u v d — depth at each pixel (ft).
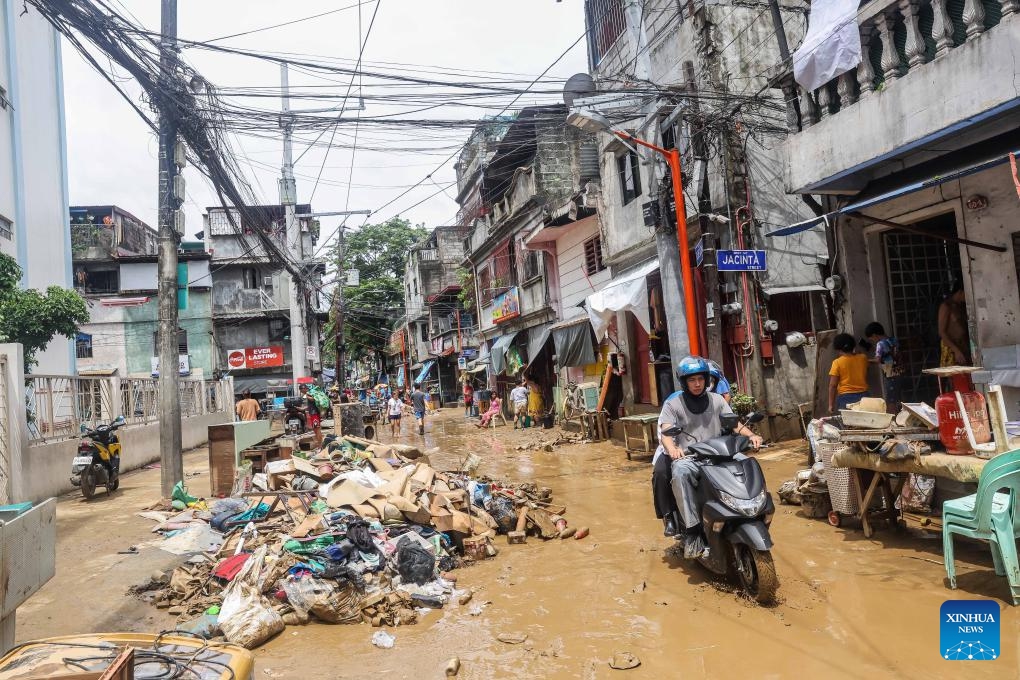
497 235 79.92
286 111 29.94
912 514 19.95
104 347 106.52
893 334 29.25
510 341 79.10
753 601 15.06
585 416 51.49
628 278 43.32
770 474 29.04
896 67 24.04
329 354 199.21
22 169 61.36
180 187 32.71
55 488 34.06
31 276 62.44
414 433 74.38
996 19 21.11
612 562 19.27
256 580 16.75
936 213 26.21
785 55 37.73
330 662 13.80
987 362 23.91
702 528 16.38
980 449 15.34
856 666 11.59
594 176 54.90
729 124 38.60
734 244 38.45
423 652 13.97
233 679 8.29
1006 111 21.35
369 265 161.27
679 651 12.89
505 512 23.94
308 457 36.32
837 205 29.76
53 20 22.99
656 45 45.50
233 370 112.88
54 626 16.12
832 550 18.19
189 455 56.03
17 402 30.37
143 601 17.84
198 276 110.01
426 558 18.31
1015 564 13.41
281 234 81.82
